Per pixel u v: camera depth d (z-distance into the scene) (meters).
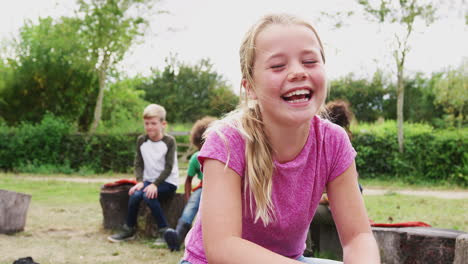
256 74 1.25
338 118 3.56
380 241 3.51
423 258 3.25
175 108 36.16
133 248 4.43
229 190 1.28
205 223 1.26
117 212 5.39
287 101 1.21
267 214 1.34
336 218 1.47
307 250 4.05
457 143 12.27
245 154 1.31
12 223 4.98
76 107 20.28
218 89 36.00
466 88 27.78
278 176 1.35
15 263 3.32
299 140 1.34
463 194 9.55
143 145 5.07
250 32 1.29
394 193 9.23
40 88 19.73
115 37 17.86
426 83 33.69
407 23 13.64
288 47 1.20
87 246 4.45
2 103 19.56
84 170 15.16
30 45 20.02
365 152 13.20
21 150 15.74
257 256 1.17
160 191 4.93
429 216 6.11
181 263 1.49
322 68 1.22
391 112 33.53
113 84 24.19
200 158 1.32
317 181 1.43
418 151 12.73
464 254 2.44
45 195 8.51
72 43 18.97
